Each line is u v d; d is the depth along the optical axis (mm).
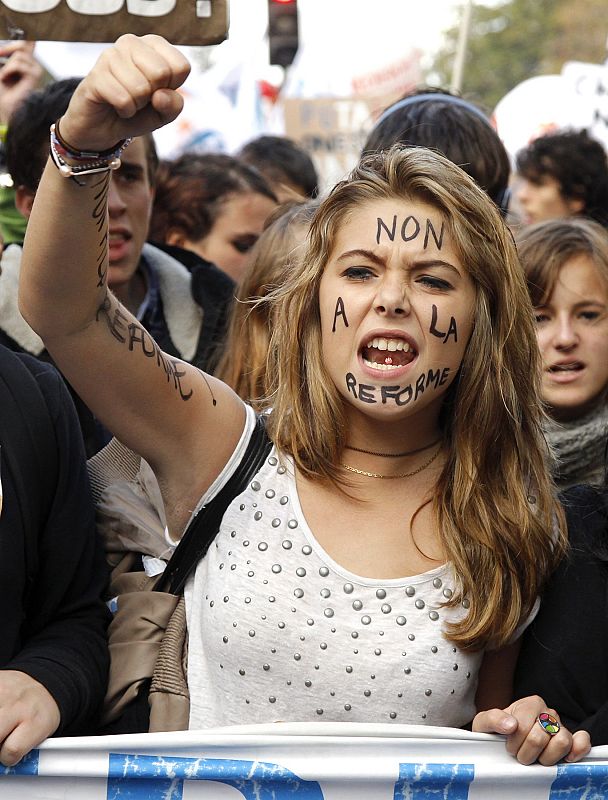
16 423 3473
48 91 5445
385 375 3545
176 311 5820
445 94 6414
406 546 3584
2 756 3188
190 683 3588
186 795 3271
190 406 3602
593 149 8930
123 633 3705
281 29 12086
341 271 3609
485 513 3643
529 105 12266
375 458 3705
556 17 52625
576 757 3330
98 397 3516
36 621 3643
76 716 3410
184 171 7918
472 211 3613
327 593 3467
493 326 3711
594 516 3898
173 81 2844
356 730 3297
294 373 3760
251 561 3533
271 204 7891
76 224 3152
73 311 3318
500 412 3727
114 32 3857
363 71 14125
